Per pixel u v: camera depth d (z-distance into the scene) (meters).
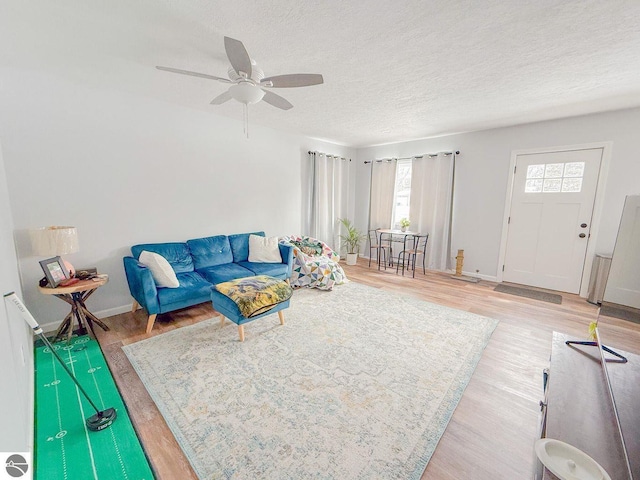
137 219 3.16
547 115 3.54
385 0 1.50
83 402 1.78
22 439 1.28
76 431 1.56
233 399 1.82
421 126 4.14
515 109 3.30
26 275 2.53
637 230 1.26
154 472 1.34
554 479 0.89
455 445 1.51
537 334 2.70
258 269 3.62
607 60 2.13
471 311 3.24
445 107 3.26
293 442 1.51
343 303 3.47
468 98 2.96
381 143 5.55
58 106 2.57
